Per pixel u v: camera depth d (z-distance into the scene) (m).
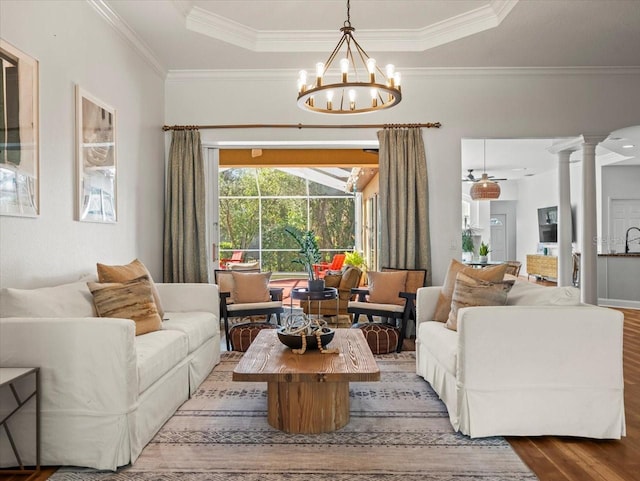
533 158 9.97
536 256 12.37
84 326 2.36
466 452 2.51
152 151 5.16
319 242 13.01
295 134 5.57
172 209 5.39
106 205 3.97
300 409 2.77
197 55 5.04
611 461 2.42
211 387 3.64
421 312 3.93
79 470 2.34
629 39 4.70
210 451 2.52
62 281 3.32
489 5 4.32
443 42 4.75
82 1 3.61
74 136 3.48
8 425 2.35
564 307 2.76
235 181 13.07
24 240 2.89
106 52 4.03
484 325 2.69
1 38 2.67
